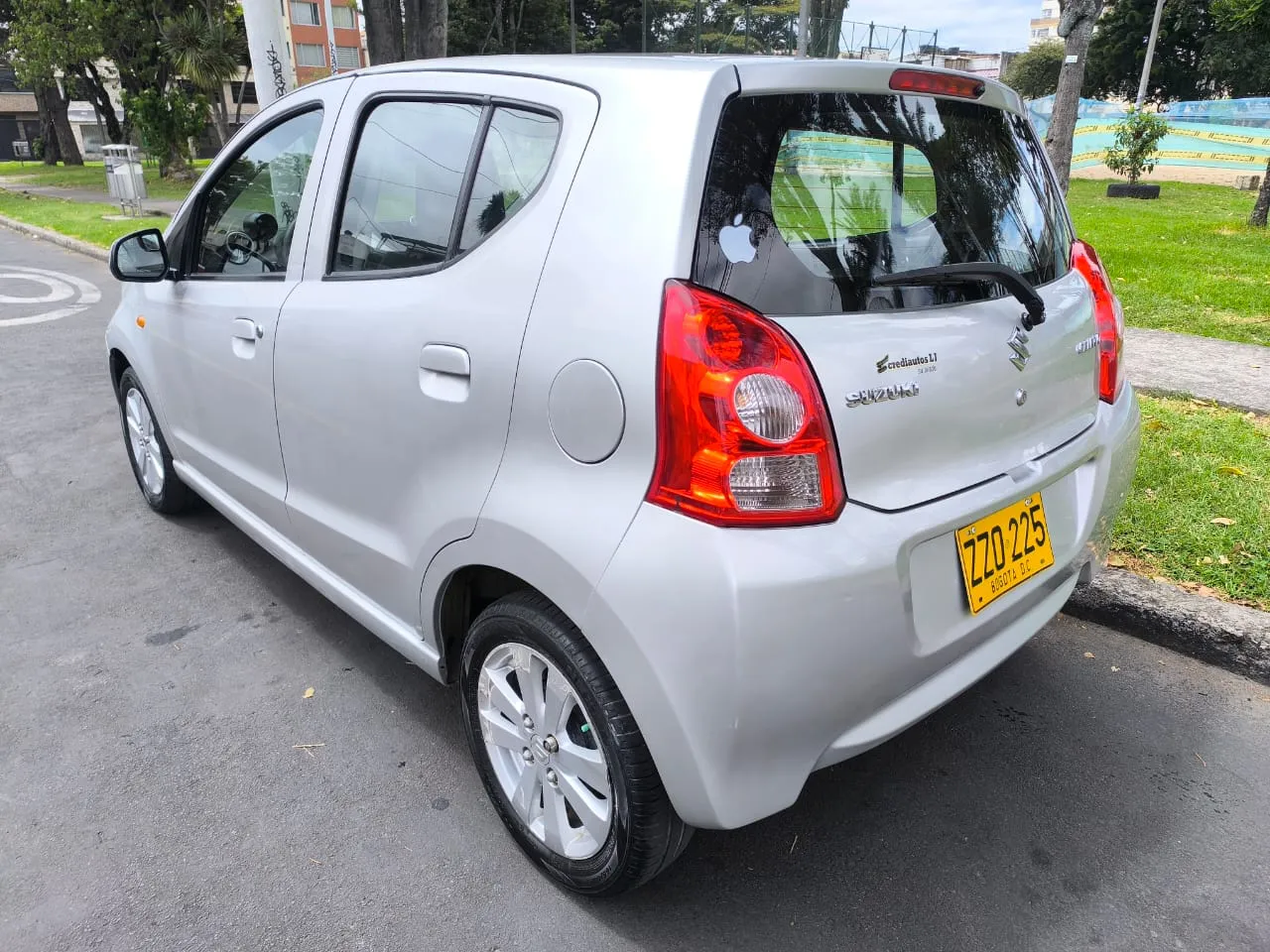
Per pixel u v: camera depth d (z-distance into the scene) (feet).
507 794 7.23
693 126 5.57
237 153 10.14
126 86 87.81
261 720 9.14
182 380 11.20
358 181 8.26
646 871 6.31
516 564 6.25
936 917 6.81
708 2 91.56
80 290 33.04
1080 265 8.43
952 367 6.13
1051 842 7.56
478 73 7.33
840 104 6.21
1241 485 13.05
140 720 9.12
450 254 7.09
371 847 7.49
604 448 5.69
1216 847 7.49
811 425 5.36
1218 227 43.09
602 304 5.72
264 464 9.73
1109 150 66.08
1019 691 9.59
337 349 7.95
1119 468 8.14
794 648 5.30
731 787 5.57
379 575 8.05
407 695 9.57
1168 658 10.16
